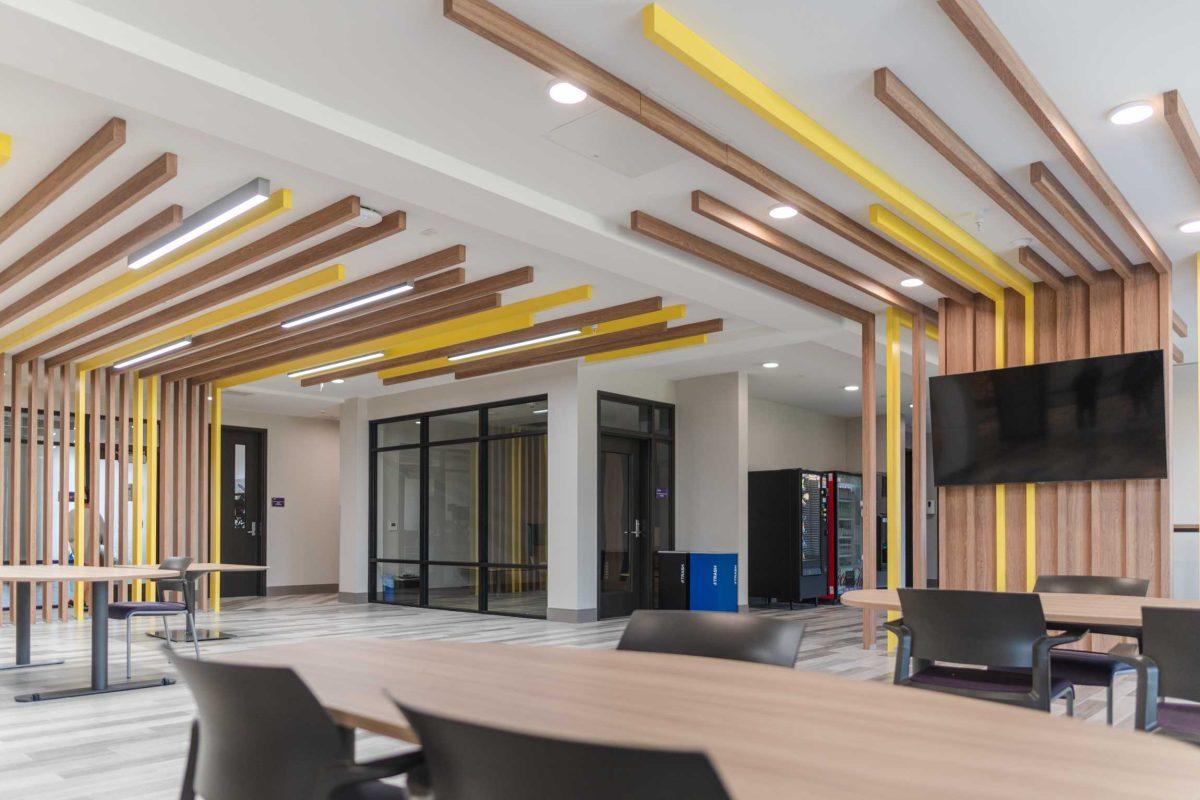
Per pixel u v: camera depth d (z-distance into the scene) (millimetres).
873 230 5953
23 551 10234
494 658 2379
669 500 11898
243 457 14617
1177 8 3420
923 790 1197
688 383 11977
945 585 7121
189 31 3506
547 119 4285
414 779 1731
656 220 5660
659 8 3416
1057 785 1215
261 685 1688
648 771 1000
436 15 3430
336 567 15531
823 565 13070
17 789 3973
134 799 3842
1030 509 6703
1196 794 1173
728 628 2639
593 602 10570
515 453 11438
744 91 3861
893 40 3656
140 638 8758
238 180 5102
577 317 8430
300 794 1677
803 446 14375
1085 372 6457
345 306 7422
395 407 13039
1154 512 6172
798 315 7656
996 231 5926
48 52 3432
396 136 4418
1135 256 6324
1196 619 2852
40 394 10430
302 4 3346
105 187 5129
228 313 7926
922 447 7574
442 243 6316
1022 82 3762
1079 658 3994
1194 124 4336
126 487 10836
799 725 1602
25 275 6258
